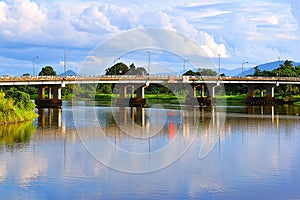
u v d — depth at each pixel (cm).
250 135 6044
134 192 3127
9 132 6122
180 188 3234
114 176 3544
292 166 3944
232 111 10988
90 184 3325
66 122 7581
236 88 19512
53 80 11612
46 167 3838
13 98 8269
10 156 4312
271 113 10256
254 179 3484
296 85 18050
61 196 3038
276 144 5200
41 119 8119
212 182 3397
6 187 3241
